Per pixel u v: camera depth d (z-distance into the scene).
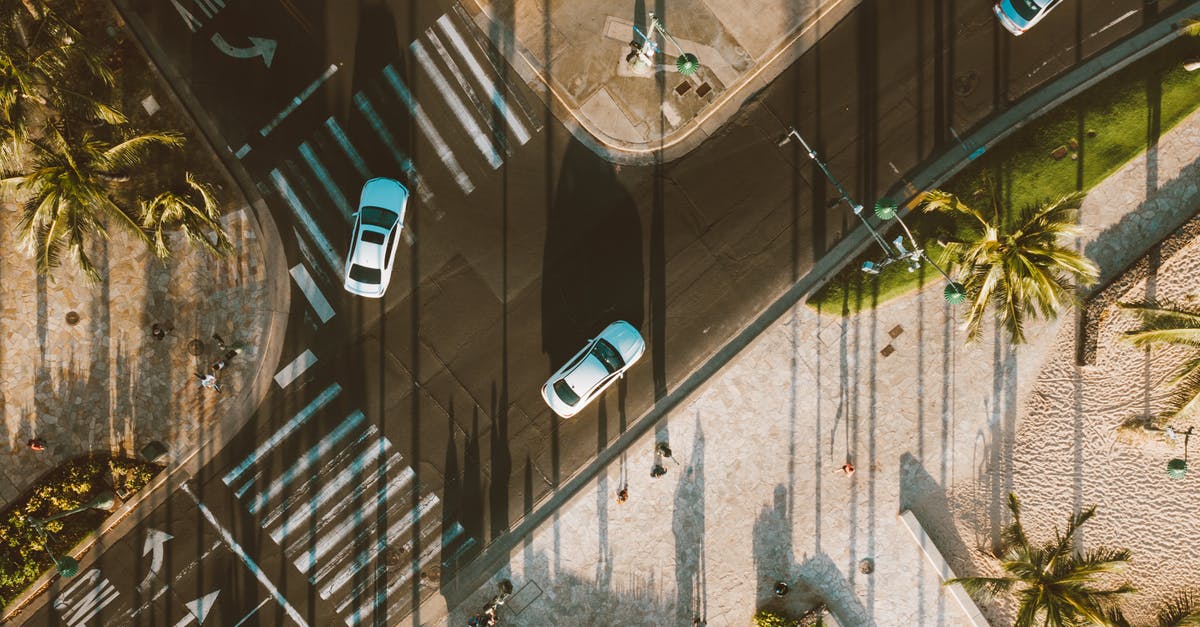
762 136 25.28
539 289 25.50
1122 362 25.64
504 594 25.61
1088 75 25.08
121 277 25.31
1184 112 24.92
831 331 25.53
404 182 25.30
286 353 25.50
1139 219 25.31
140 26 24.97
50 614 25.52
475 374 25.58
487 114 25.30
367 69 25.17
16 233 25.11
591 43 25.20
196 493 25.56
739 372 25.59
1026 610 23.31
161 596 25.67
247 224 25.33
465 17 25.14
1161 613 25.27
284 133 25.22
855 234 25.33
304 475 25.67
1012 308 22.38
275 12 25.03
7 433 25.28
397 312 25.50
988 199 24.95
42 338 25.31
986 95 25.12
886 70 25.17
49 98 22.34
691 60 23.31
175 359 25.42
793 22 25.11
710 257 25.44
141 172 24.92
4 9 19.98
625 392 25.64
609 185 25.42
